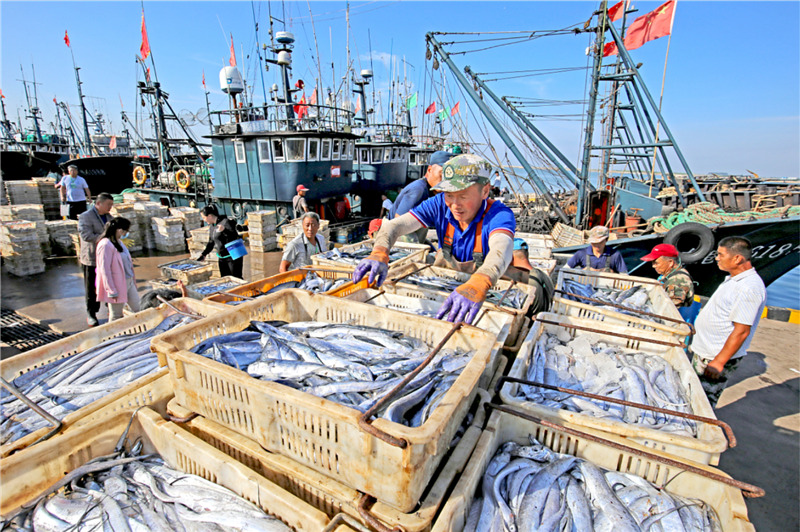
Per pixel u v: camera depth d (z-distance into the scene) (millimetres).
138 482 2072
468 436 2141
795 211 10039
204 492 1982
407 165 21750
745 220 9586
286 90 15297
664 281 5305
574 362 3283
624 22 12422
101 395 2537
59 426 2070
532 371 3000
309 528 1727
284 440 1926
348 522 1716
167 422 2248
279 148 13844
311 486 1859
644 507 1958
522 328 3789
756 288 3496
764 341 6734
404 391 2008
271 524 1801
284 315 3318
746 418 4625
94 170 22484
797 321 7832
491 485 2047
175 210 14125
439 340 2701
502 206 2902
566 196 19516
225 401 2092
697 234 9383
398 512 1648
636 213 12461
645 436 2131
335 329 2764
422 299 3725
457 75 14188
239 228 14336
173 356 2221
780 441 4230
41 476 1914
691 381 2795
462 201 2752
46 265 10328
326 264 5219
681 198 12703
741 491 1899
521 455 2271
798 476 3738
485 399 2430
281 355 2451
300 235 5746
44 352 2861
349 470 1745
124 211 12281
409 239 7320
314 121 15211
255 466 2080
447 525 1639
